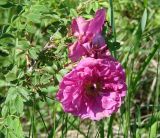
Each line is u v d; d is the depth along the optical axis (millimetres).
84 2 649
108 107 521
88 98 517
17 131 541
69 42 561
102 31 593
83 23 541
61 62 568
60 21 600
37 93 579
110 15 632
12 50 587
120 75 521
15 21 596
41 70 565
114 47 590
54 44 581
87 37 535
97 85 518
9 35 582
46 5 640
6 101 543
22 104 540
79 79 501
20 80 563
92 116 518
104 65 510
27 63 591
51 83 566
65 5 679
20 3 623
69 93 504
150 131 692
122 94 526
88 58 510
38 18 585
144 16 695
